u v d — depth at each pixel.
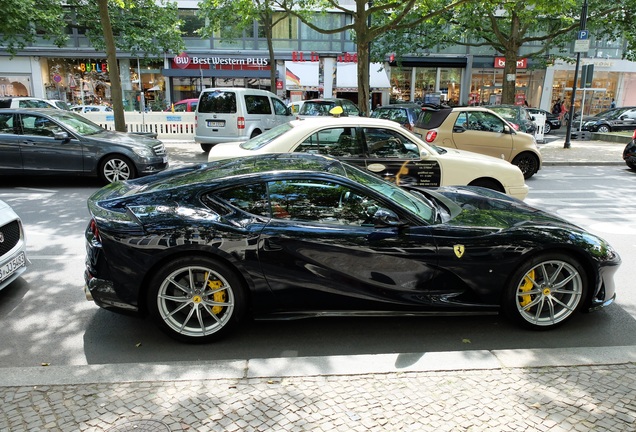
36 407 2.61
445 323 4.05
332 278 3.60
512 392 2.77
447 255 3.65
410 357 3.15
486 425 2.48
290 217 3.65
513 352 3.24
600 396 2.73
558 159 14.24
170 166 12.07
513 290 3.76
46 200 8.45
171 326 3.59
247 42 28.73
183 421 2.49
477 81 31.34
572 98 17.05
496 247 3.67
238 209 3.63
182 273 3.55
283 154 4.59
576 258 3.80
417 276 3.68
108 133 10.23
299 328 3.95
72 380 2.86
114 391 2.75
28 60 27.50
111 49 13.12
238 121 13.17
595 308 3.90
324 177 3.77
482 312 3.81
